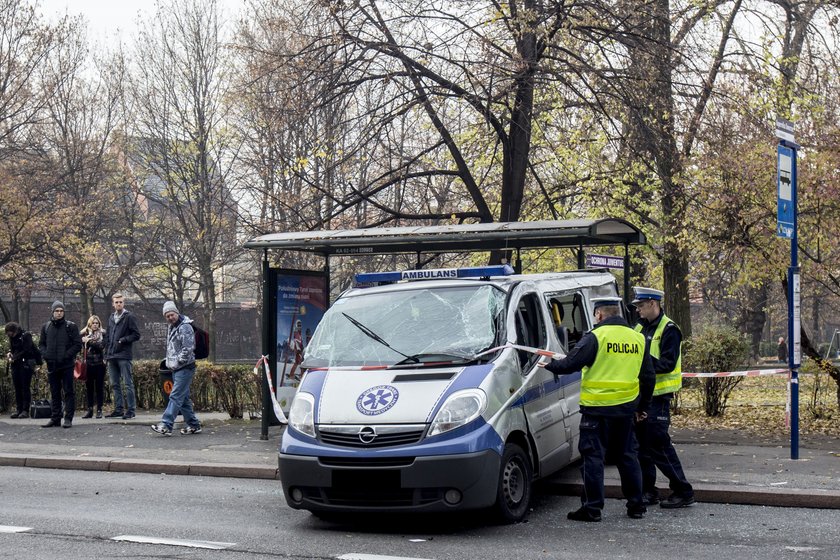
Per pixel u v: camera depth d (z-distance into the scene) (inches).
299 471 308.8
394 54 649.6
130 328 657.6
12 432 598.5
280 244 504.1
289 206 753.6
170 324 572.7
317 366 340.2
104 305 2032.5
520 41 641.6
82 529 321.4
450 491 296.8
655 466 345.1
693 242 656.4
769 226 592.4
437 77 659.4
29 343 690.8
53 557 278.5
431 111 678.5
